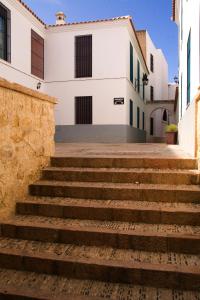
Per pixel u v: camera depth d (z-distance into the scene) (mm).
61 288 3113
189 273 3039
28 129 4949
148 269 3125
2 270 3480
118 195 4602
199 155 5043
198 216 3941
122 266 3189
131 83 19297
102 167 5512
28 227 3955
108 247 3697
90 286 3148
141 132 24547
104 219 4195
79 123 17953
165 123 33562
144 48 30297
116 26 17250
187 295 2965
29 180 4977
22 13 15031
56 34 17984
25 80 15562
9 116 4414
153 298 2916
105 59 17469
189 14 7742
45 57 18141
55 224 4035
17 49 14680
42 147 5438
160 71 35812
